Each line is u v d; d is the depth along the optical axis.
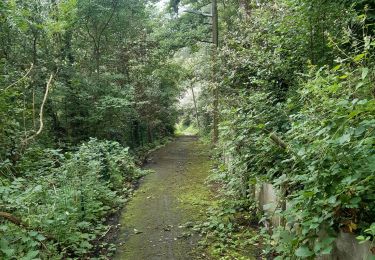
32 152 6.13
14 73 6.82
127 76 12.44
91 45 11.70
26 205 3.75
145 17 13.45
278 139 3.35
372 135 1.98
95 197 5.16
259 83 4.99
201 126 18.89
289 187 2.97
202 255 3.62
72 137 9.30
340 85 2.29
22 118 6.88
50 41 8.61
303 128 2.63
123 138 11.74
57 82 8.44
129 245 4.03
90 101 9.49
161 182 7.29
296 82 4.51
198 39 12.25
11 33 7.20
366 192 2.05
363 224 2.09
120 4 11.23
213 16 10.93
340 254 2.23
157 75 14.12
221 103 6.83
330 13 3.79
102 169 6.34
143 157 10.94
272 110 4.31
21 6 7.27
